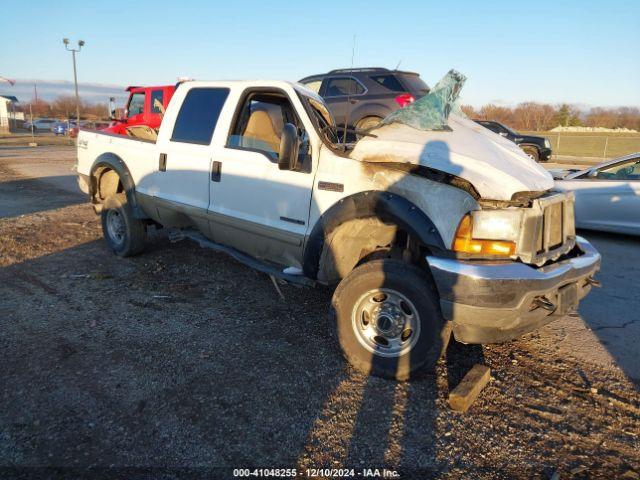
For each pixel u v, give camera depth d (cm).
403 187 350
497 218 325
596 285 384
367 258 409
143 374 349
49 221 828
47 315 443
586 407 332
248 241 459
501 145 402
